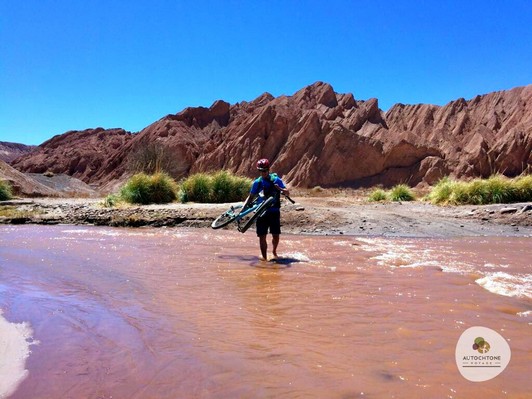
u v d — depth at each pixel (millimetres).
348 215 11734
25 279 4980
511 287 4602
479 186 14617
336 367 2664
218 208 12578
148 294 4410
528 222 10891
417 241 8805
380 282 4957
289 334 3252
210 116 68188
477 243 8516
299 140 51094
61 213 12852
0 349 2900
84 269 5609
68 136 85500
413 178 47719
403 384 2436
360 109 57656
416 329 3340
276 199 6734
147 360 2766
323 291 4543
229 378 2520
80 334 3215
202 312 3805
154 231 10195
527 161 46312
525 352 2875
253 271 5617
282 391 2363
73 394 2332
